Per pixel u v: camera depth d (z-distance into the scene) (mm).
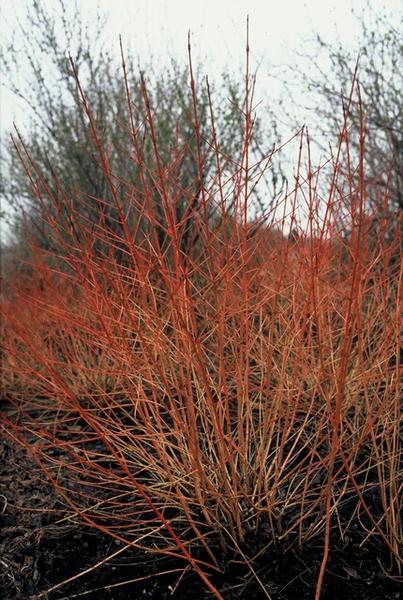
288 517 1820
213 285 1603
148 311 1879
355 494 1934
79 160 4852
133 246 1636
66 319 1972
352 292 1366
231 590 1558
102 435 1462
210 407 1624
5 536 1943
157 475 2139
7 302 3000
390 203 4176
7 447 2648
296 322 1923
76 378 2980
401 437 2111
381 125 4340
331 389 1902
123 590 1614
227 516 1738
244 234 1638
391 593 1505
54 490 2211
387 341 1809
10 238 5953
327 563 1625
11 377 3326
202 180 1507
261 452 1757
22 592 1660
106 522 1943
